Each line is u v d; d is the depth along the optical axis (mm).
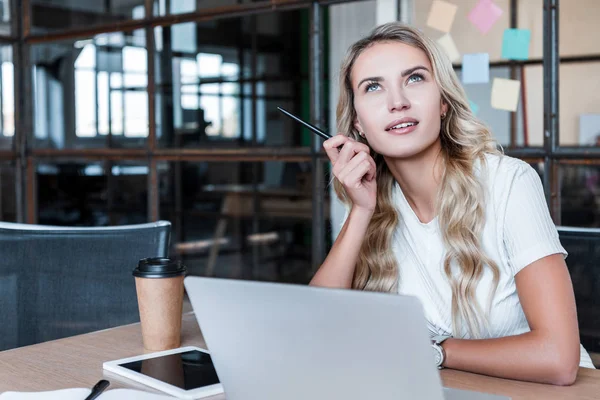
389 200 1310
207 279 751
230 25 6250
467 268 1183
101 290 1488
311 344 706
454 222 1182
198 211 5719
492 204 1174
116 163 3738
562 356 928
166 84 3693
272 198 5961
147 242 1521
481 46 2742
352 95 1277
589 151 2146
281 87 6789
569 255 1336
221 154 2936
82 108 3650
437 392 650
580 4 4398
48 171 3945
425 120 1169
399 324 646
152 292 1084
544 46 2244
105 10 3369
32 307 1450
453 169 1196
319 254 2652
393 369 667
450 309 1234
